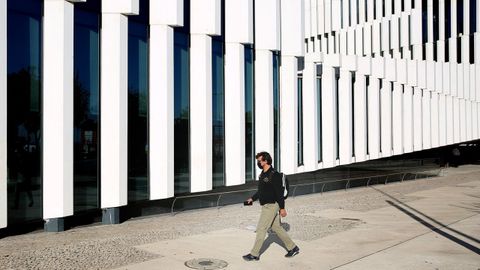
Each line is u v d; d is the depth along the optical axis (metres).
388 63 23.45
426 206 14.53
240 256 8.11
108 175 11.70
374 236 9.91
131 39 12.48
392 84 24.42
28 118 10.40
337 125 20.41
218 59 15.06
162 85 12.84
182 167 13.88
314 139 18.25
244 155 15.48
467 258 8.03
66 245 8.97
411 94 25.70
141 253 8.27
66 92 10.72
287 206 14.73
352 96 21.50
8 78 10.05
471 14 32.50
